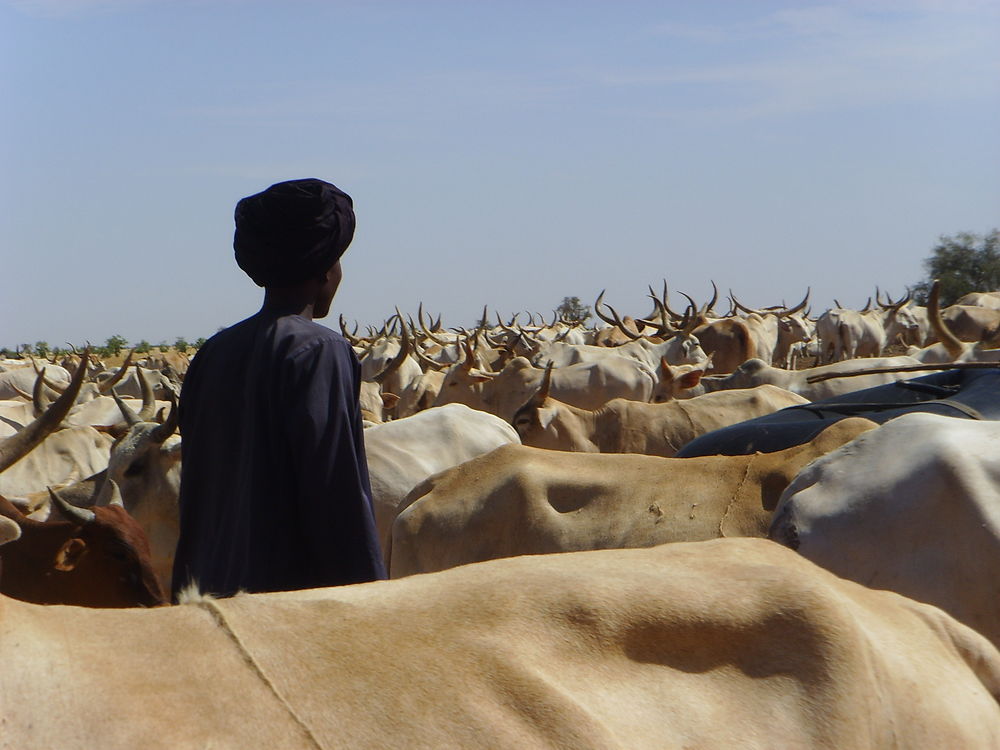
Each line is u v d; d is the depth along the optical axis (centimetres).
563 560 207
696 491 520
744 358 2592
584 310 6706
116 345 5322
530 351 2333
